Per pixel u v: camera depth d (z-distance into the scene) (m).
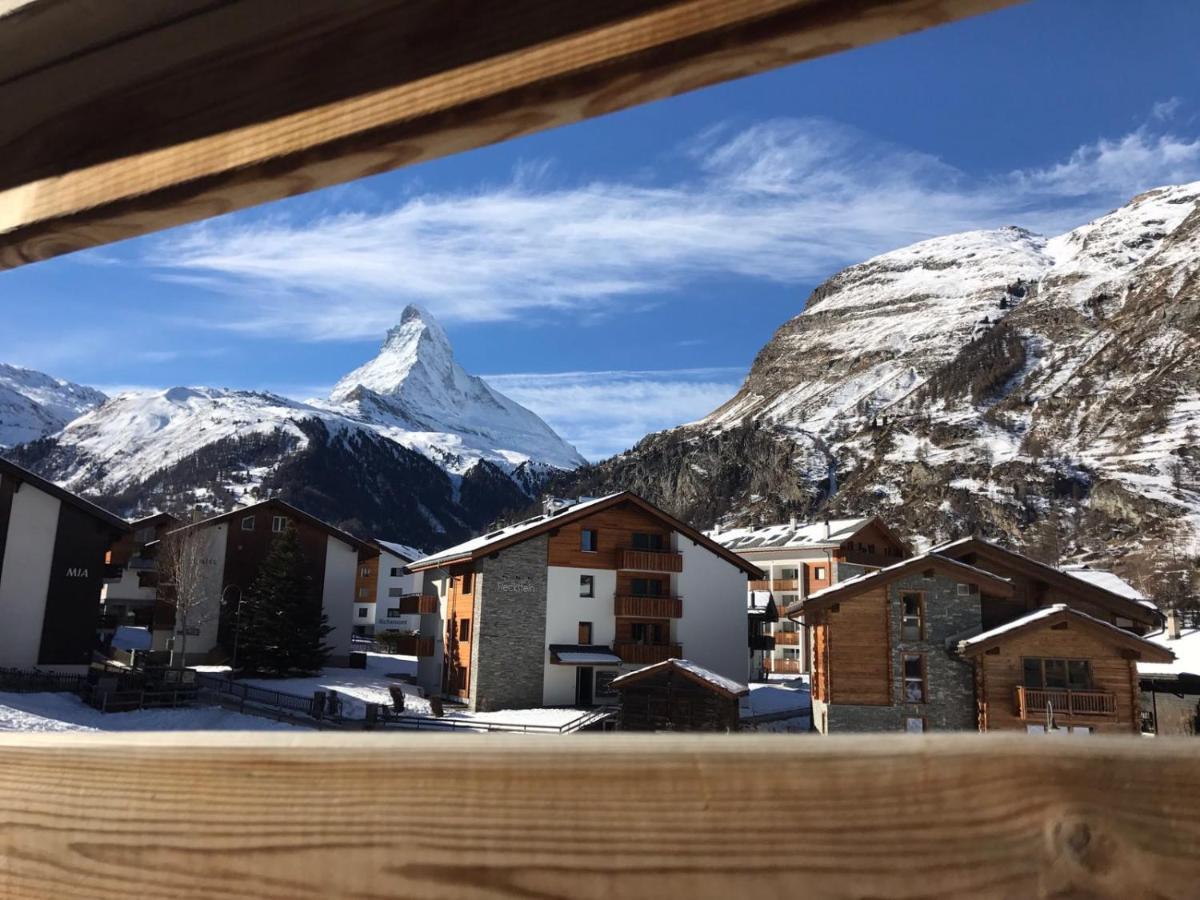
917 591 22.17
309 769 0.90
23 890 0.98
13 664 29.06
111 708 27.36
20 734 1.04
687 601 34.53
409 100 1.08
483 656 31.56
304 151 1.13
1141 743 0.76
